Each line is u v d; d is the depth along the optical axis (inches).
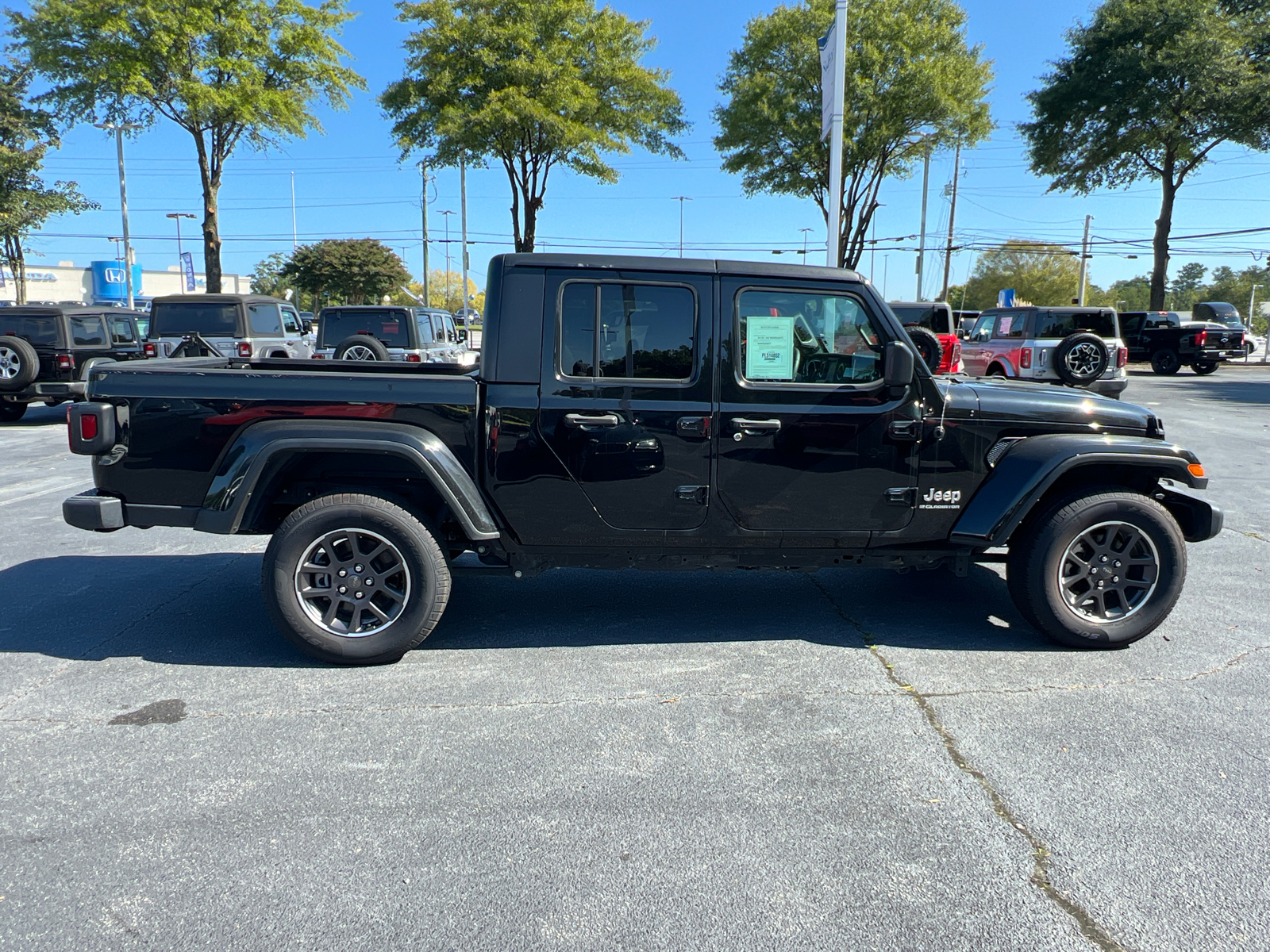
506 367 159.9
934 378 172.7
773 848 106.9
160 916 94.5
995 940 90.8
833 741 134.6
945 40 845.2
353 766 127.1
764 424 161.5
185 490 161.6
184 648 173.6
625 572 229.8
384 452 157.5
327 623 163.0
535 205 790.5
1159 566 168.7
